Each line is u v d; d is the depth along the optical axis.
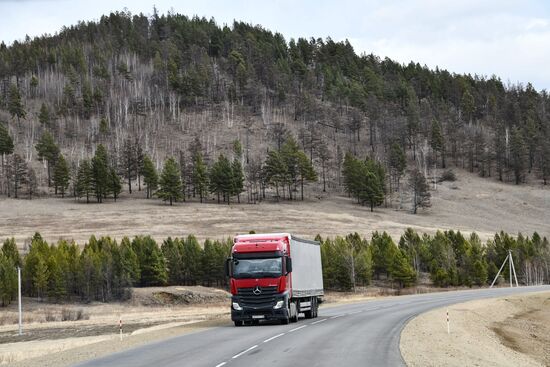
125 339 49.84
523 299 97.69
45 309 118.25
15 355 47.72
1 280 121.94
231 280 53.53
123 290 128.12
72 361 35.00
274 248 53.41
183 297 129.00
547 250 178.25
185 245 153.75
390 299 107.38
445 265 163.88
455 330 50.75
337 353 33.59
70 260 133.38
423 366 29.52
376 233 177.12
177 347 39.00
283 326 52.62
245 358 31.69
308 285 61.31
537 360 46.25
